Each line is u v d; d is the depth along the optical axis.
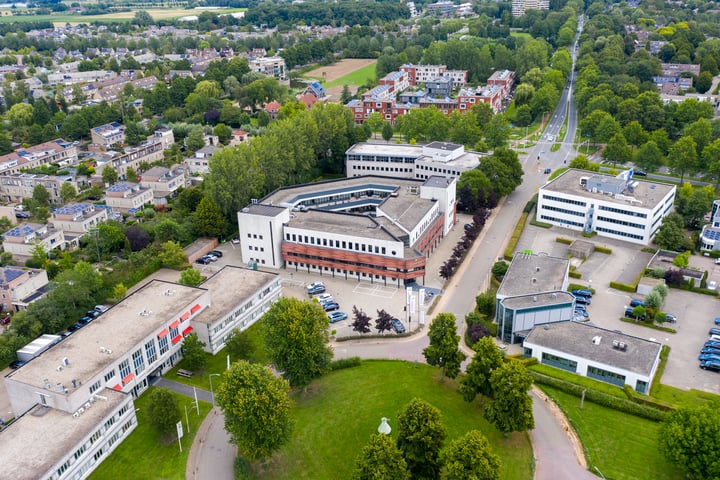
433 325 134.12
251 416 106.12
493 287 176.00
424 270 179.88
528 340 141.88
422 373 138.75
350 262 184.62
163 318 142.75
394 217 193.50
